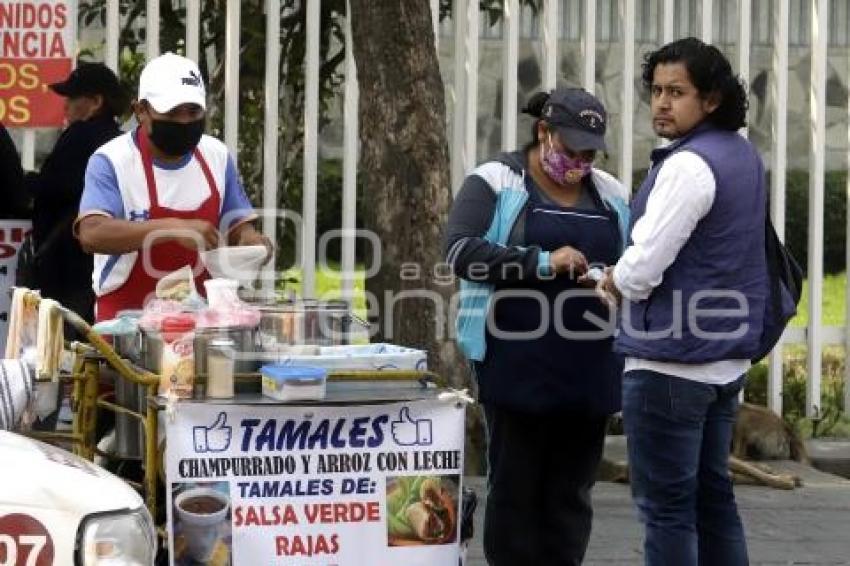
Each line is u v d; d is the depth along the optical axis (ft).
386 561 19.39
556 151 22.72
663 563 21.53
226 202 24.41
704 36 36.94
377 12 30.45
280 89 37.24
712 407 22.03
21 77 32.55
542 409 22.95
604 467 34.65
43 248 29.09
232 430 18.93
